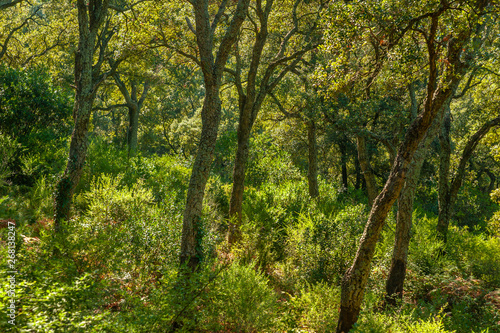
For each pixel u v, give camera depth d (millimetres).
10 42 23453
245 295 5766
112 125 45125
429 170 23672
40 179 10930
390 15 5500
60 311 3754
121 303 5164
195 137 36469
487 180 36219
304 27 14547
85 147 8398
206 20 6699
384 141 11789
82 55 8406
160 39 10969
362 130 11648
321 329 6051
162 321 4469
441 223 12352
